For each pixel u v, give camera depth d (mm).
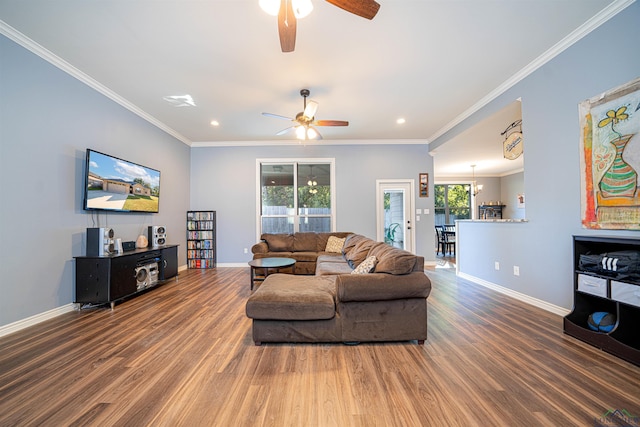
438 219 9211
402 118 4457
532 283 3000
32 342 2135
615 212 2133
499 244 3539
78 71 2957
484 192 9164
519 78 3078
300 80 3184
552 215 2717
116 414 1348
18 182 2416
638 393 1470
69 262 2887
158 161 4551
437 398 1456
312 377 1665
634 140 2010
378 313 2098
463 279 4328
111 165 3408
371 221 5715
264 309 2066
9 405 1406
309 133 3602
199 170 5680
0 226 2275
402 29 2340
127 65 2861
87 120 3141
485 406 1391
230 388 1560
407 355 1932
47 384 1588
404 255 2201
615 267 1899
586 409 1357
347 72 3021
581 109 2396
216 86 3312
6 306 2305
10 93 2355
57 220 2770
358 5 1582
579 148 2426
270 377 1668
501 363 1802
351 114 4262
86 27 2291
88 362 1837
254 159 5707
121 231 3703
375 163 5723
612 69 2162
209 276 4668
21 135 2443
